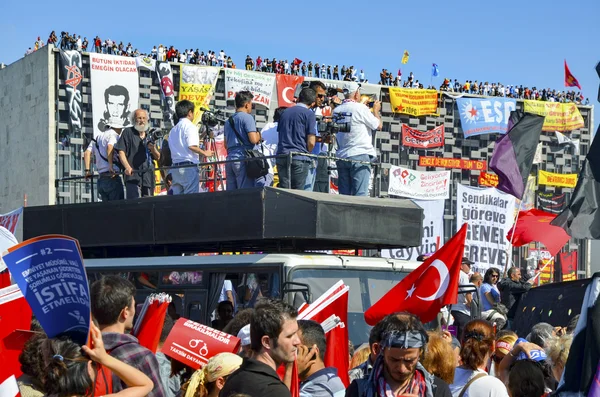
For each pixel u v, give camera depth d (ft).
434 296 28.60
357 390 19.99
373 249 41.68
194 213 37.70
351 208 35.88
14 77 101.04
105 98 93.35
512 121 51.96
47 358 17.39
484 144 108.37
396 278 37.04
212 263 37.14
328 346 25.23
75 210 43.24
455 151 107.14
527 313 40.81
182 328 21.97
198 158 45.98
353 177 43.73
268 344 19.34
